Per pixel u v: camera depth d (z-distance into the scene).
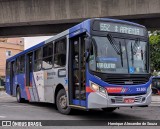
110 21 11.31
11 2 23.91
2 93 39.53
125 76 10.86
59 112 13.52
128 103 10.75
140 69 11.33
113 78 10.68
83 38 11.45
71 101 12.16
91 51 10.80
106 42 11.05
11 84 21.70
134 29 11.69
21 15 23.75
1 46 65.81
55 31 25.09
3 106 16.89
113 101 10.56
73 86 12.16
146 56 11.66
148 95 11.27
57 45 13.56
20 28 26.23
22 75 18.91
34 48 16.73
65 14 22.53
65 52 12.63
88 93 10.78
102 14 21.58
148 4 20.69
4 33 26.80
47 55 14.75
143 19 22.50
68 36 12.45
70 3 22.36
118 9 21.25
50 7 22.89
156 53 34.88
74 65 12.11
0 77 64.50
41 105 17.50
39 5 23.17
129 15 21.12
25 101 19.72
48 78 14.48
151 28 23.02
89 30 10.91
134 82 10.99
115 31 11.30
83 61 11.34
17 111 14.19
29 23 24.00
